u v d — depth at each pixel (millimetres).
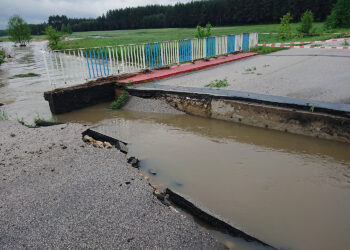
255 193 3600
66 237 2676
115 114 7199
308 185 3744
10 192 3486
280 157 4598
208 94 6434
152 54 9992
